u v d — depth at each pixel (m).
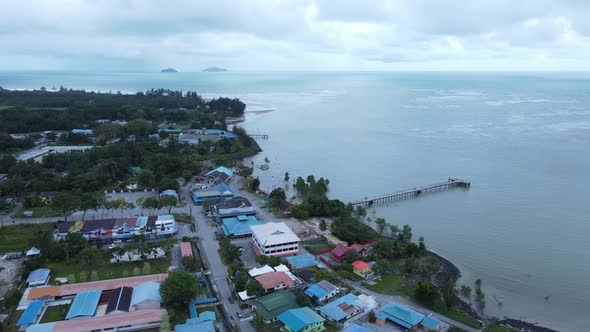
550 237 132.62
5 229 122.44
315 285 93.44
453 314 88.06
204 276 99.50
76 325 76.75
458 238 132.38
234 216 137.38
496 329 83.00
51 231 121.31
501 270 112.19
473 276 108.81
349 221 132.75
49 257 104.88
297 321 78.44
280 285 94.19
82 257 102.56
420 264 112.12
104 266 103.75
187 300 85.56
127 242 117.94
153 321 79.94
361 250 114.44
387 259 113.06
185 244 112.12
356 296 92.50
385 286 99.12
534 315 92.06
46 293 87.56
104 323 77.69
